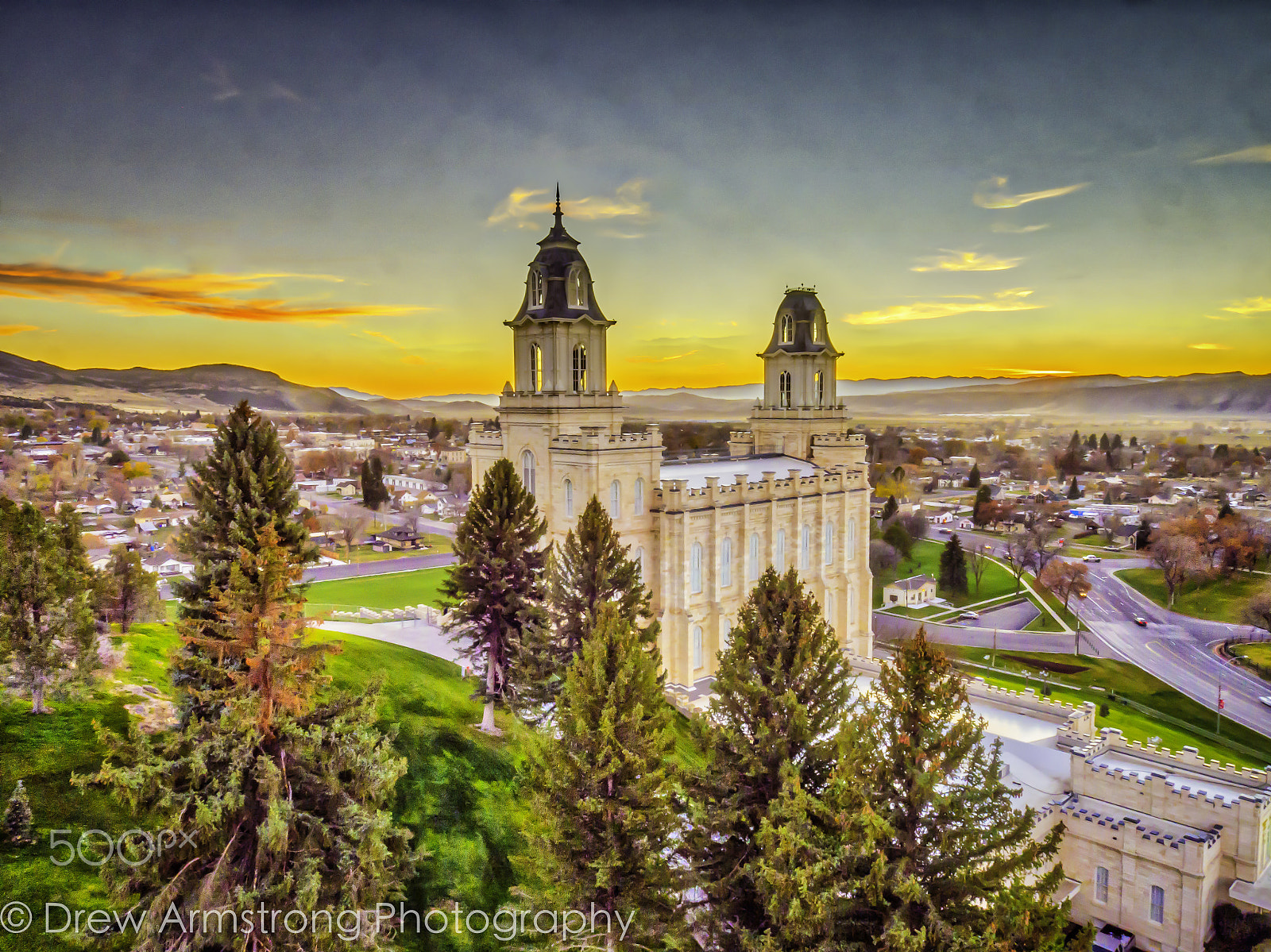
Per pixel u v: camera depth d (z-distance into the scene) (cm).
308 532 3738
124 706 4434
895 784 2931
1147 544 14888
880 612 12625
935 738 2880
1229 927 4338
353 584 12112
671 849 4012
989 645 10831
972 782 2961
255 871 2861
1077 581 12081
